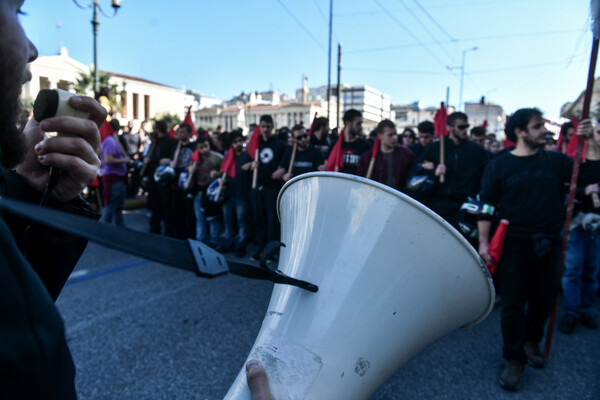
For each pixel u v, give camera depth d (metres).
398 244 0.83
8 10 0.51
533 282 2.60
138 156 10.48
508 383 2.38
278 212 1.12
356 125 4.09
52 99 0.67
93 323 3.21
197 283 4.19
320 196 0.91
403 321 0.84
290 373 0.77
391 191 0.83
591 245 3.26
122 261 4.98
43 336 0.45
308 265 0.86
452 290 0.88
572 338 3.10
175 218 6.15
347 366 0.79
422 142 5.12
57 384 0.47
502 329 2.49
